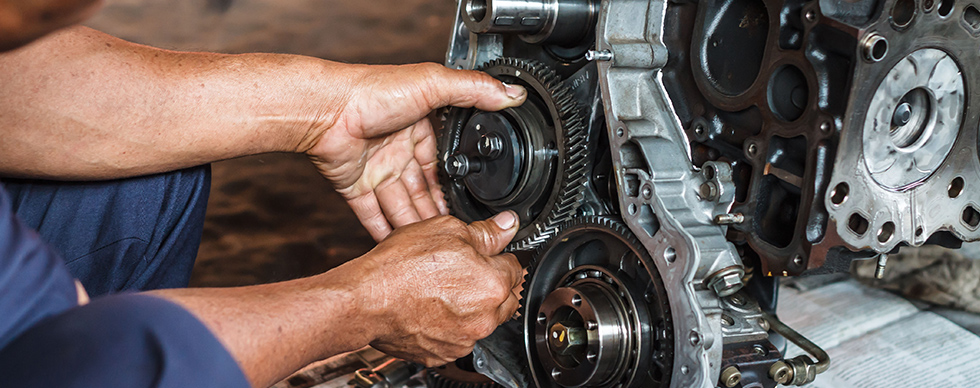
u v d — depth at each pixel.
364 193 1.58
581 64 1.31
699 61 1.17
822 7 0.96
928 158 1.14
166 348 0.60
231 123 1.31
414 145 1.57
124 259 1.41
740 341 1.11
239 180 3.29
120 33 4.77
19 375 0.57
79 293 0.76
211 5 5.24
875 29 0.95
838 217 1.02
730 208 1.13
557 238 1.25
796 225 1.05
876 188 1.07
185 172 1.44
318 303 0.98
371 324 1.09
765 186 1.11
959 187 1.20
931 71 1.07
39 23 0.40
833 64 0.99
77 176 1.26
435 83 1.33
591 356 1.14
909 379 1.58
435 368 1.59
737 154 1.15
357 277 1.07
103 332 0.60
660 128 1.16
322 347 1.00
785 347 1.55
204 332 0.63
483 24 1.28
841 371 1.63
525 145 1.31
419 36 4.73
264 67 1.34
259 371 0.86
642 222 1.11
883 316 1.90
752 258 1.27
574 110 1.23
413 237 1.18
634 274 1.19
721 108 1.14
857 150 1.01
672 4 1.22
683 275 1.02
